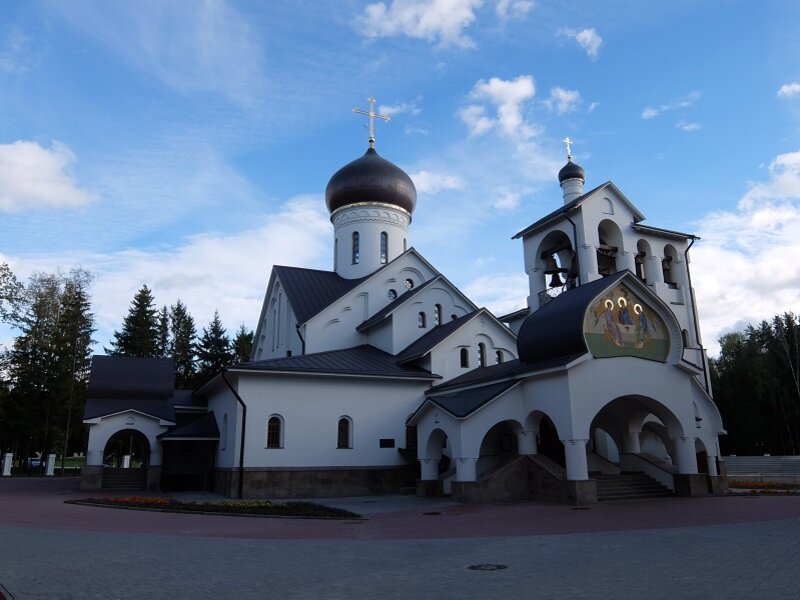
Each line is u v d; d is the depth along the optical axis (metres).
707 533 13.39
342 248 40.09
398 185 40.19
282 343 37.81
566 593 8.00
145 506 20.14
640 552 11.09
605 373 22.48
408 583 8.84
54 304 54.50
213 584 8.90
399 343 32.81
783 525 14.53
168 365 35.06
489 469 26.70
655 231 34.31
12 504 22.31
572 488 20.88
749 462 37.94
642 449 30.72
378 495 27.06
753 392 50.12
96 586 8.77
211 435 30.06
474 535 13.99
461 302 35.41
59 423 51.56
